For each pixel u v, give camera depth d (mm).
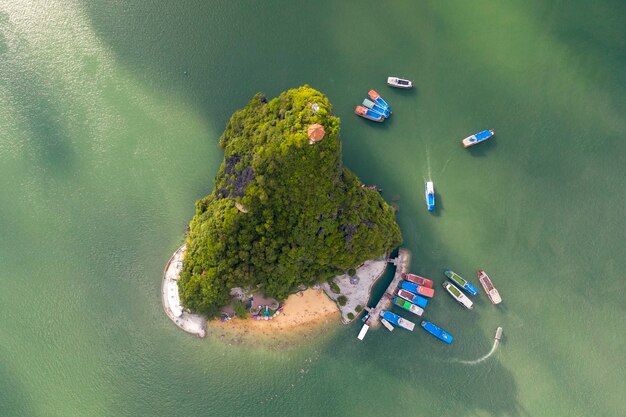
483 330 88938
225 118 94188
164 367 86812
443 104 96062
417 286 88500
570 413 86438
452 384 87375
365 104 94000
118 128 94375
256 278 81188
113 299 88875
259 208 75375
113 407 85500
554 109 96250
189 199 91812
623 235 91438
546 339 88688
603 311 89312
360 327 88750
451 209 92312
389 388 87125
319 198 73812
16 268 89938
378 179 92625
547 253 91188
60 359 86812
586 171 93812
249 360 87188
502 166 94188
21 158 94000
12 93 96438
